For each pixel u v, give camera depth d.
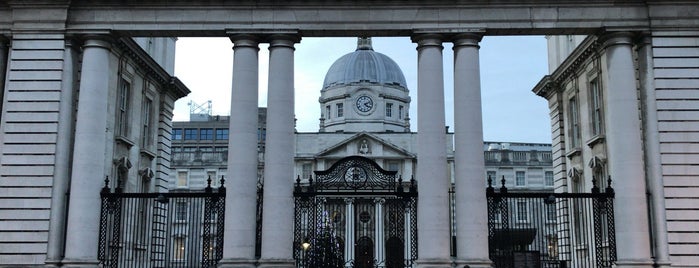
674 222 29.22
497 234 33.22
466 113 29.89
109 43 31.30
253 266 28.78
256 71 30.69
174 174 93.56
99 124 30.47
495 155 94.50
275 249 28.86
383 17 30.59
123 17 30.91
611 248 29.61
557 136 45.06
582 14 30.44
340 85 108.69
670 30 30.48
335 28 30.50
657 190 29.53
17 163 30.08
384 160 91.12
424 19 30.52
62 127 30.47
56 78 30.70
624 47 30.34
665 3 30.44
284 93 30.20
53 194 29.88
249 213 29.22
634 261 28.50
